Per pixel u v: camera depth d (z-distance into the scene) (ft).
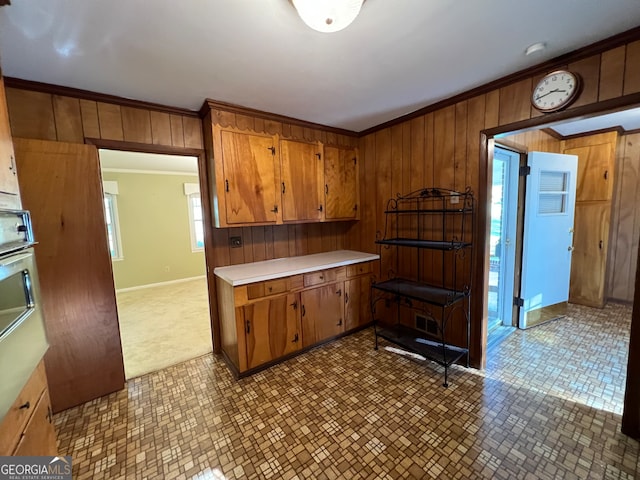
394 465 4.86
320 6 3.69
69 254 6.47
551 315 10.80
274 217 8.82
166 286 18.37
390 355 8.67
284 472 4.80
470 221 7.63
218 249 8.91
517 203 10.00
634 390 5.18
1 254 3.17
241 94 7.12
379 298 9.79
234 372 7.88
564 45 5.27
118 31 4.49
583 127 11.10
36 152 6.01
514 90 6.46
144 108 7.44
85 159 6.60
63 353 6.45
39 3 3.81
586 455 4.94
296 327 8.57
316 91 7.04
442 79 6.56
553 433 5.45
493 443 5.25
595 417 5.84
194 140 8.25
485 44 5.18
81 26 4.34
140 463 5.05
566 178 10.52
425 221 8.79
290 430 5.72
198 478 4.74
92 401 6.80
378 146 10.12
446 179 8.07
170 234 18.97
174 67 5.67
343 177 10.56
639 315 5.09
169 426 5.92
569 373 7.45
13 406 3.30
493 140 7.27
